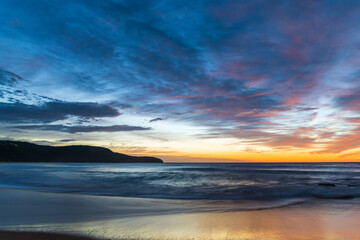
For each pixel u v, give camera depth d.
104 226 7.97
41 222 8.64
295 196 17.64
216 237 6.78
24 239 6.36
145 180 31.86
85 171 56.38
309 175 45.38
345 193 19.14
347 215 10.28
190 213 10.57
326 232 7.40
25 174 41.38
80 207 12.05
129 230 7.45
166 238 6.64
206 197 16.97
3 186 23.08
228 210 11.47
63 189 21.22
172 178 35.91
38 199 14.47
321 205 13.35
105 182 28.53
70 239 6.41
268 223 8.56
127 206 12.59
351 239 6.69
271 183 28.00
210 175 43.66
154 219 9.20
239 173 52.53
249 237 6.79
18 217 9.59
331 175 45.62
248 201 15.05
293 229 7.74
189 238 6.66
